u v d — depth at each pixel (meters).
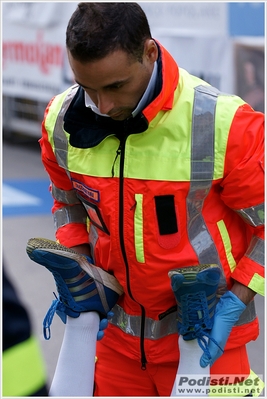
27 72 8.91
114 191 1.94
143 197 1.90
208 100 1.90
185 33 6.43
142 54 1.74
